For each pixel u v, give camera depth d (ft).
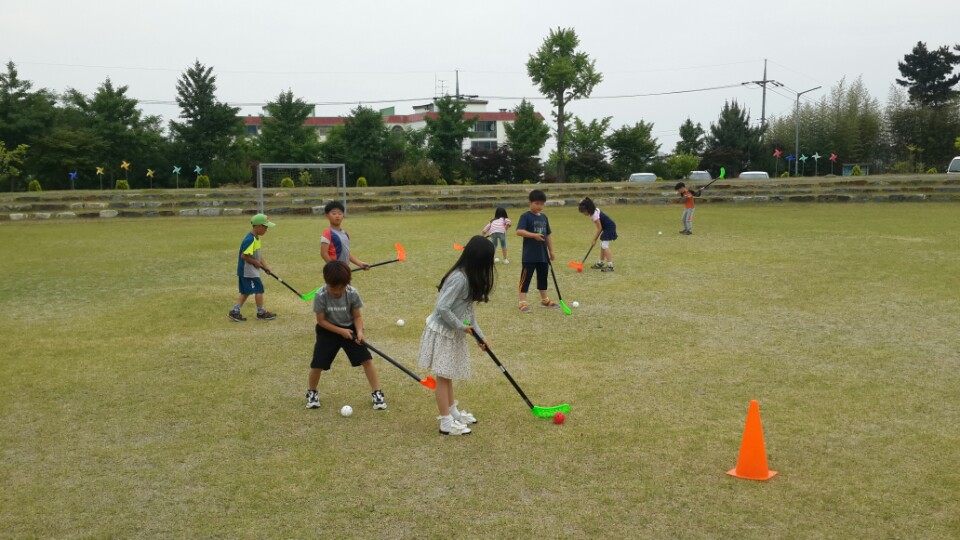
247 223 72.18
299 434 16.90
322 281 37.83
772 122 206.18
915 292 32.65
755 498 13.51
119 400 19.42
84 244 54.65
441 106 165.78
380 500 13.57
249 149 171.42
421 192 96.02
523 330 26.78
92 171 149.38
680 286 34.88
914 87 184.85
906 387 19.89
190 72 166.50
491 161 158.30
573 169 168.45
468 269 16.37
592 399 19.11
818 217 69.15
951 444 15.94
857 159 176.96
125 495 13.88
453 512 13.10
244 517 12.98
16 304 32.35
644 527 12.50
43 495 13.91
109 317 29.63
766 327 26.81
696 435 16.57
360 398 19.51
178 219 76.89
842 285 34.50
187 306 31.65
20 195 85.81
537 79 160.45
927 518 12.72
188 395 19.80
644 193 94.38
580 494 13.74
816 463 15.01
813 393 19.44
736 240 52.13
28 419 18.02
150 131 164.55
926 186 89.51
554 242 52.34
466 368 16.83
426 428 17.25
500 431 16.94
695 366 22.03
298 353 24.04
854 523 12.58
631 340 25.20
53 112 144.46
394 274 39.58
